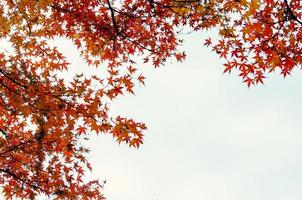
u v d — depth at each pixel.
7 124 6.47
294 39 4.73
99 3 6.02
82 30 6.49
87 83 5.59
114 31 6.23
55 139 6.12
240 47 4.88
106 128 5.76
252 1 4.75
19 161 6.58
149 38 6.39
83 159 6.73
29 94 5.70
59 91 5.65
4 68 5.89
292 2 4.70
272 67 4.82
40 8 6.42
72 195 6.69
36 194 6.66
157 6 5.89
